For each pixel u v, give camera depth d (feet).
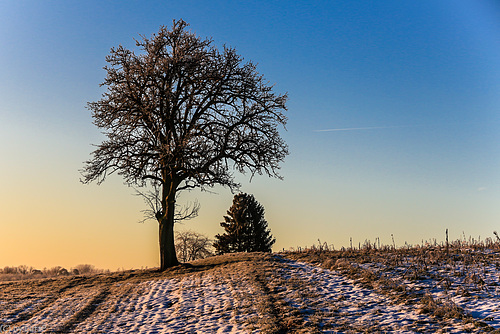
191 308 59.47
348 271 68.23
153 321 55.72
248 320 49.88
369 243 92.22
